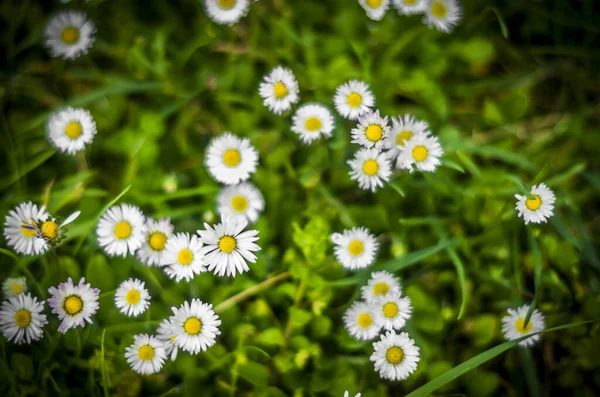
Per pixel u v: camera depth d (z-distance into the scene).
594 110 0.52
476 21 0.53
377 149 0.46
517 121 0.52
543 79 0.53
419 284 0.50
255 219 0.48
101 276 0.48
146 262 0.46
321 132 0.48
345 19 0.52
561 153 0.51
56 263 0.48
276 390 0.47
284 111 0.49
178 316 0.45
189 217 0.50
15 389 0.47
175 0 0.53
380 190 0.50
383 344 0.46
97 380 0.48
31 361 0.47
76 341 0.47
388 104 0.51
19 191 0.50
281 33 0.52
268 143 0.51
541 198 0.46
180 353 0.47
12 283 0.47
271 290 0.48
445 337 0.49
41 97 0.52
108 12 0.52
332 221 0.49
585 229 0.51
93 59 0.52
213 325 0.45
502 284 0.49
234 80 0.51
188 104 0.52
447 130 0.50
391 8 0.52
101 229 0.46
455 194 0.49
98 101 0.51
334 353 0.48
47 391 0.47
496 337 0.49
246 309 0.48
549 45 0.54
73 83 0.52
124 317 0.47
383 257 0.49
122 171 0.51
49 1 0.53
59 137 0.48
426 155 0.46
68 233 0.48
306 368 0.48
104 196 0.50
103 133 0.51
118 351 0.47
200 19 0.52
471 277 0.49
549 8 0.54
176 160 0.51
